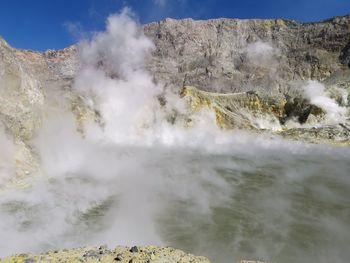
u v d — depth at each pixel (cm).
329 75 10650
